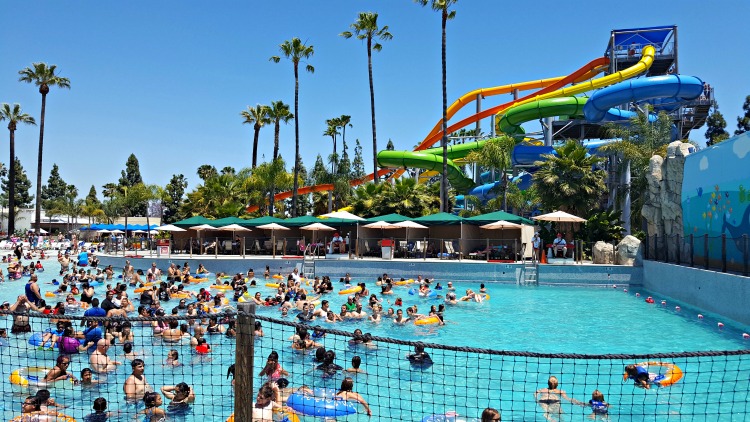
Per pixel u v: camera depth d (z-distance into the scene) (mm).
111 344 10234
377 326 14477
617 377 9391
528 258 28047
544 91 43406
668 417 7496
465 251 28844
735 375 9352
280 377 8938
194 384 9023
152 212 77062
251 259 27891
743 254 14461
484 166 37312
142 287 22328
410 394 8445
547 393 8336
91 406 8031
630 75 36844
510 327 14398
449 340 12867
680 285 18406
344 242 31312
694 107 39312
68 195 100938
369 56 45031
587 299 19656
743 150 16328
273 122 50719
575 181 30266
